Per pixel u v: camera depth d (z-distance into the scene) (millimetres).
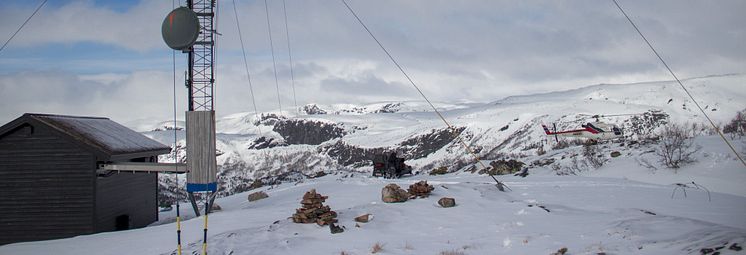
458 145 160000
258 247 14953
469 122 181000
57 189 22453
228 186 114750
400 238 15570
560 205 20297
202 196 47750
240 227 18672
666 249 11281
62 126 22797
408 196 22234
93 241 18047
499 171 37906
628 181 29016
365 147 181500
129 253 15828
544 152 51969
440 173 42688
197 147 23688
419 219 18219
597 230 14617
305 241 15602
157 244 16750
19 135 22641
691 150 34750
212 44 26078
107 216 23594
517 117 167875
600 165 36094
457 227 16703
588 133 64250
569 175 34469
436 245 14383
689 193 24016
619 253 11508
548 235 14344
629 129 141750
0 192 22516
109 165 23250
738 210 19141
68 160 22516
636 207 19969
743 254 9719
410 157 164750
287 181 45156
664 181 30391
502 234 15141
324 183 33000
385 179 34938
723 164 31219
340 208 21703
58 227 22344
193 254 14562
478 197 22000
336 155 190125
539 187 26609
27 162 22562
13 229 22406
